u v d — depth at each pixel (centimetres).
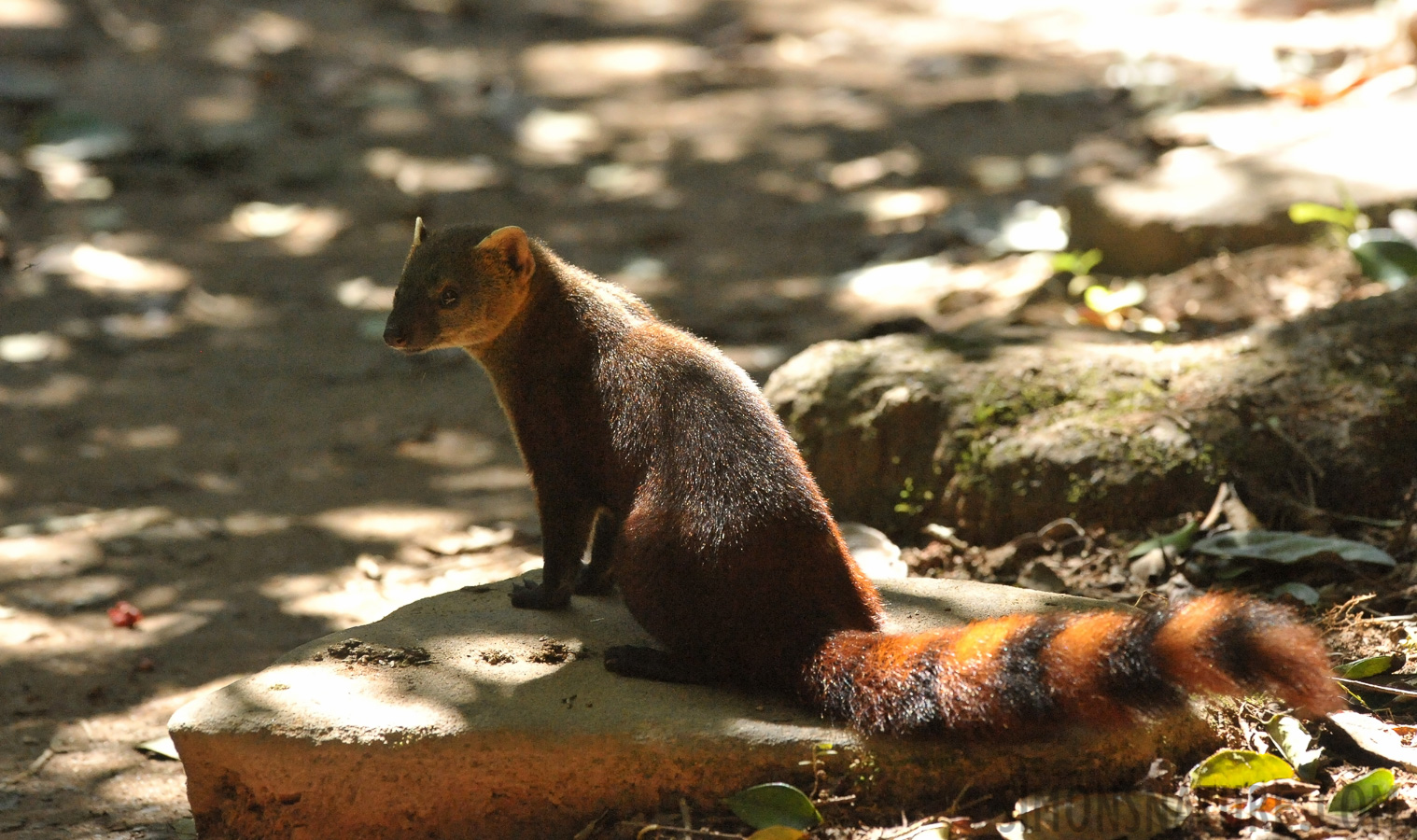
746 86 2391
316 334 1589
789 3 2862
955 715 659
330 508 1207
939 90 2311
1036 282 1483
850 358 1090
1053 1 2788
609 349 822
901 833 663
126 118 2134
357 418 1394
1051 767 687
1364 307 1044
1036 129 2080
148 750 870
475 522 1172
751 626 716
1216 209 1422
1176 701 628
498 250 845
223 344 1564
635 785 693
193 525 1174
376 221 1886
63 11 2473
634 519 756
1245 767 689
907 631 775
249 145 2088
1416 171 1416
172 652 988
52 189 1930
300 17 2639
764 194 1931
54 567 1114
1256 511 955
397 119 2234
